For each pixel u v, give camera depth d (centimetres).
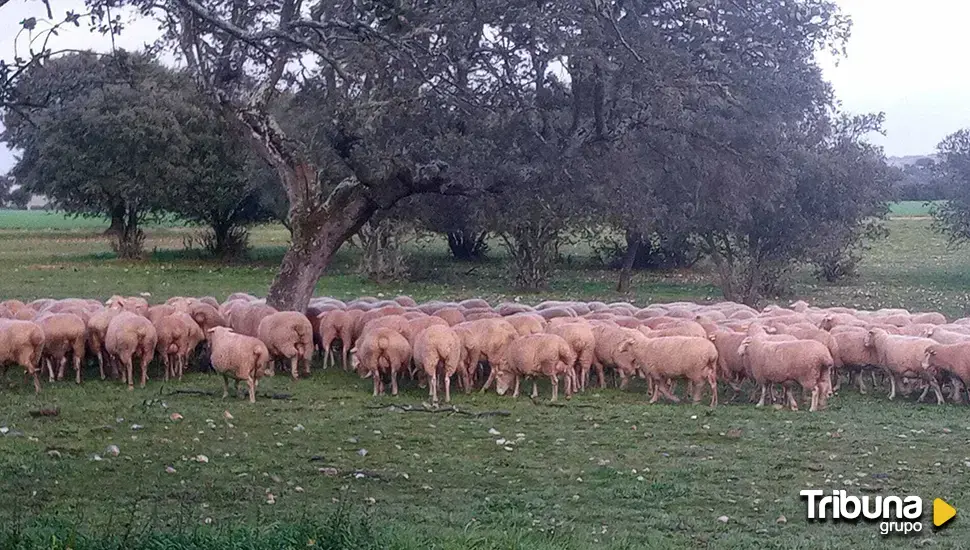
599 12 1571
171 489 1144
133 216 5097
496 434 1473
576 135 1903
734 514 1083
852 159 3306
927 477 1236
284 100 2298
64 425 1482
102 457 1288
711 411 1652
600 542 946
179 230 7794
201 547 820
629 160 2091
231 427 1491
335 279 4272
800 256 3412
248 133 2080
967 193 4059
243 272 4541
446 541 876
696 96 1883
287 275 2127
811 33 2023
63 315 1850
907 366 1745
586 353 1831
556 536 951
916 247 6284
